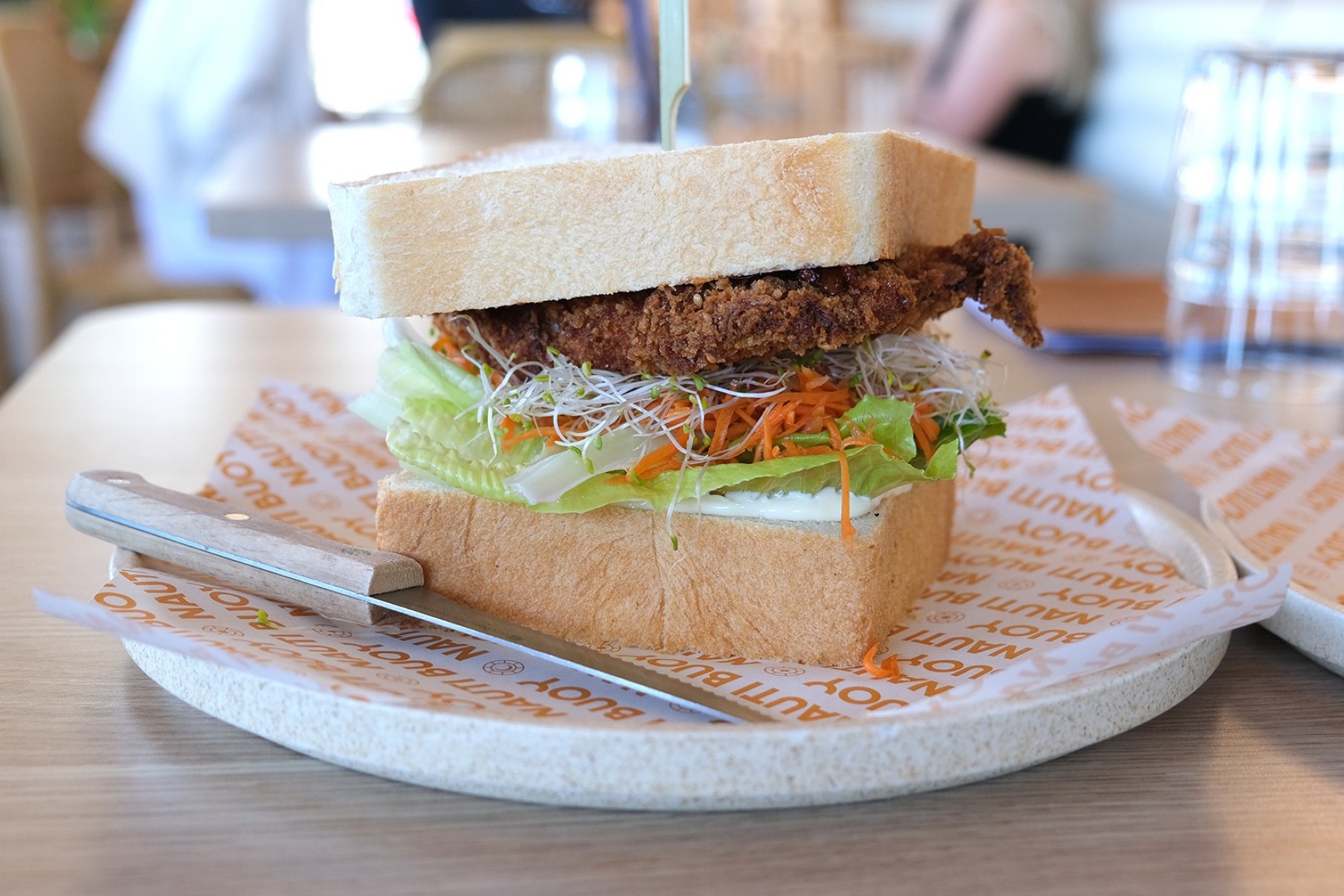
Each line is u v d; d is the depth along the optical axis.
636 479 0.36
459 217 0.35
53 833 0.28
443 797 0.30
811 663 0.36
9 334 1.70
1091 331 0.66
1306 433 0.49
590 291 0.35
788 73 2.15
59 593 0.38
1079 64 1.57
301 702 0.30
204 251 1.43
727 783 0.28
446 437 0.37
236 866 0.28
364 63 2.24
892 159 0.34
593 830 0.29
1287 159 0.57
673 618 0.37
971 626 0.37
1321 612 0.34
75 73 1.53
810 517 0.35
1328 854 0.28
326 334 0.71
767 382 0.36
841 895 0.27
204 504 0.37
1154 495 0.44
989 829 0.29
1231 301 0.58
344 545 0.36
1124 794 0.30
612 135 1.00
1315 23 1.08
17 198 1.66
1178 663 0.32
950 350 0.39
